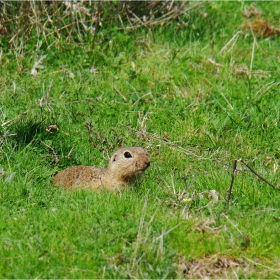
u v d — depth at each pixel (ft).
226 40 54.34
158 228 29.71
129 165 34.99
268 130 42.01
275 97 46.09
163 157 39.63
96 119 43.42
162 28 54.34
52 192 34.35
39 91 46.39
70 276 27.22
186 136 41.88
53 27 51.11
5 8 50.49
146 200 31.12
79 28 51.93
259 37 56.03
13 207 32.48
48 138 40.55
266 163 39.42
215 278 27.91
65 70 48.78
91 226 30.14
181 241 29.32
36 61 49.32
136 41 52.49
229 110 44.55
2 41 50.78
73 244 29.09
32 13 50.96
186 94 46.57
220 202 33.24
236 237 29.86
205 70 49.65
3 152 38.09
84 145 40.55
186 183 35.53
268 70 50.01
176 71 49.39
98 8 51.90
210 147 41.06
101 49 50.98
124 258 28.07
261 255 29.19
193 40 54.70
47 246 28.89
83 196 33.47
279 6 62.08
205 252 29.07
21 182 34.76
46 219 30.81
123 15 53.83
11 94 45.50
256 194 34.01
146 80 48.01
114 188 35.55
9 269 27.55
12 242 29.22
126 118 44.04
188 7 56.34
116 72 49.26
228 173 37.01
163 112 44.52
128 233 29.48
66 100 45.42
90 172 36.27
